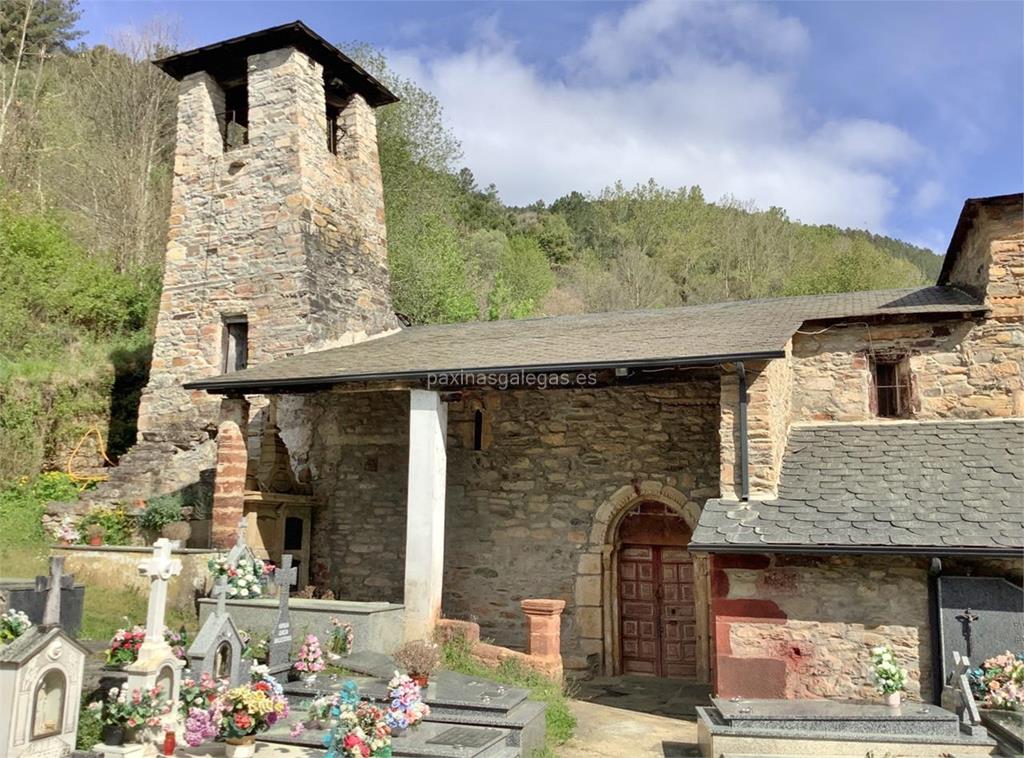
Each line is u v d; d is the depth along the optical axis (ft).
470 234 125.49
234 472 37.93
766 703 25.62
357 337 50.52
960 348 34.68
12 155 78.95
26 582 30.86
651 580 39.88
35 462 50.11
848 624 27.25
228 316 48.83
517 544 41.45
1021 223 34.40
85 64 95.66
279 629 28.12
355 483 45.37
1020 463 29.63
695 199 138.31
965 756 22.39
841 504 28.71
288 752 21.94
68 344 62.80
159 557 23.44
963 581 26.63
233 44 49.73
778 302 43.83
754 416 30.42
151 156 87.10
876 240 164.66
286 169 48.34
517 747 23.06
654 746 26.35
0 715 17.98
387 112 81.82
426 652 27.37
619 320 44.01
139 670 21.52
